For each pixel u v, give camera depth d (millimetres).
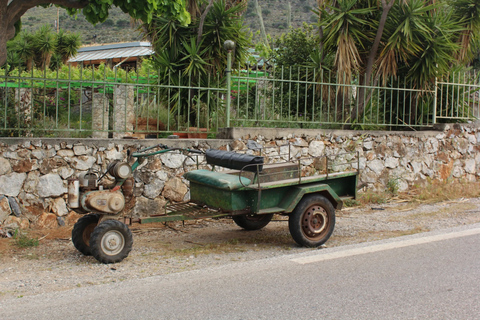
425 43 10531
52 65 19156
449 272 5090
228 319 3869
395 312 4000
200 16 10508
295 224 6277
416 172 10758
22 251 6215
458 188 10539
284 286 4680
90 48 23781
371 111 10258
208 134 9414
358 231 7320
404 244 6266
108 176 7660
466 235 6715
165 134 9570
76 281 4961
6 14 6594
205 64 10305
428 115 11172
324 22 10344
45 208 7277
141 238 7016
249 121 9430
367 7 10719
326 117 10875
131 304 4219
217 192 6273
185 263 5664
